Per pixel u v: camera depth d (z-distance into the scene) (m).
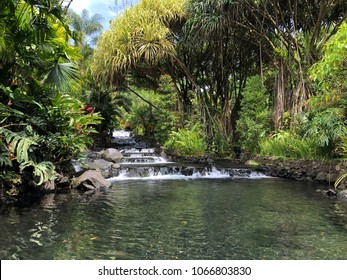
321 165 7.24
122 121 20.41
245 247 3.13
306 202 5.15
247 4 9.12
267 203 5.09
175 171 8.59
